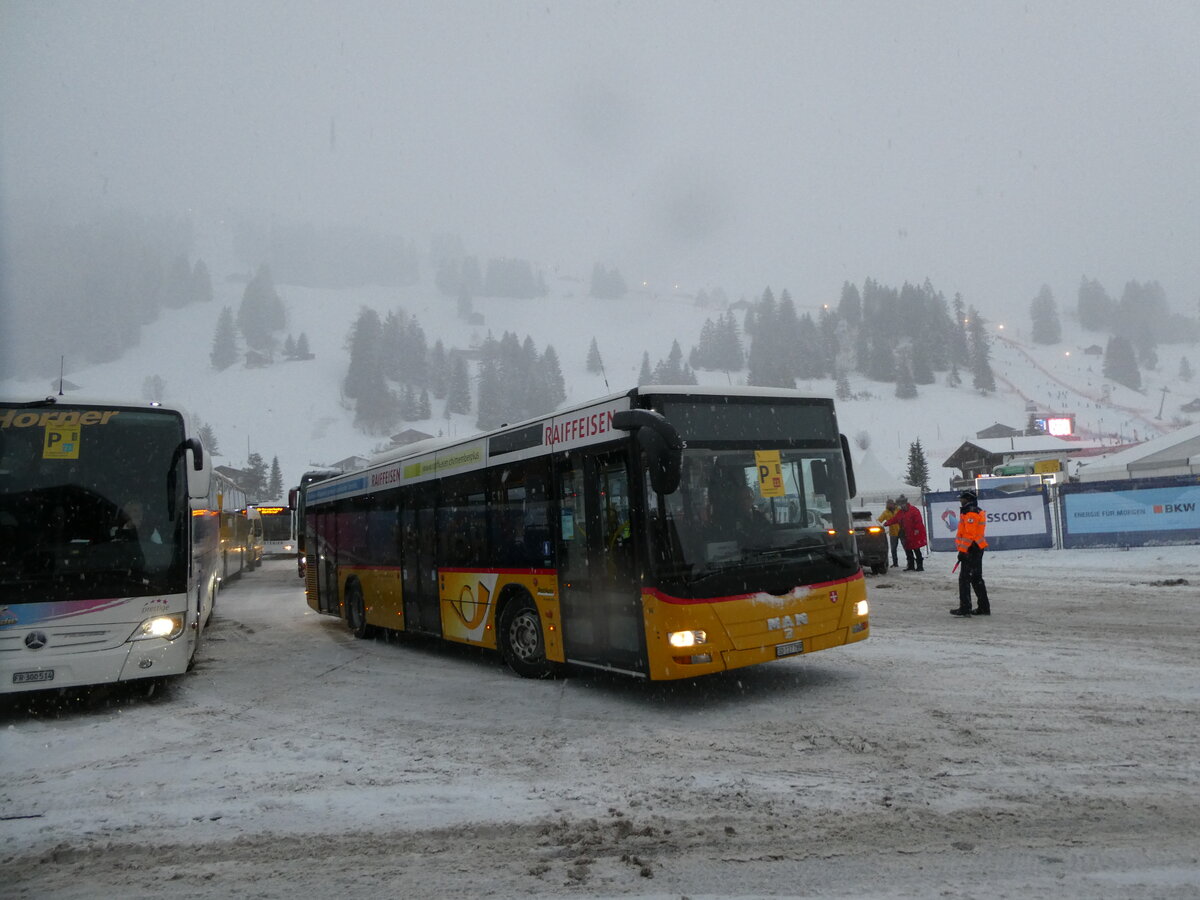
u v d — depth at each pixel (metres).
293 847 4.72
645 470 7.36
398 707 8.26
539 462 8.91
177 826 5.12
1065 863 4.03
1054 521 21.97
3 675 7.86
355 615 13.80
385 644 12.93
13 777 6.35
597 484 7.99
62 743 7.34
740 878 4.05
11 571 8.04
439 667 10.57
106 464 8.60
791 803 5.00
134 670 8.37
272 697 9.01
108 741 7.35
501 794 5.43
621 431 7.64
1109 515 20.75
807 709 7.26
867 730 6.47
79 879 4.42
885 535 20.02
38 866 4.62
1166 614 11.57
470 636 10.25
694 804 5.07
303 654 12.14
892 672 8.58
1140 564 17.97
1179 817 4.52
